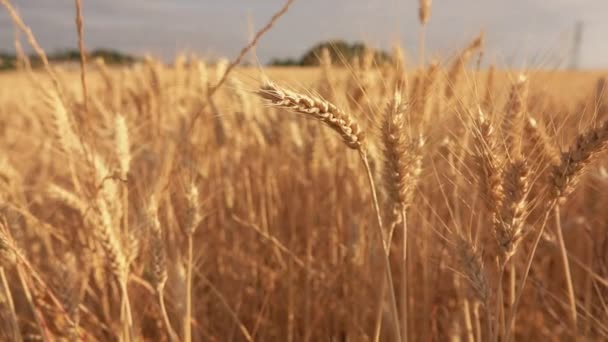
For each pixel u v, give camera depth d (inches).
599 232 32.2
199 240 40.1
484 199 19.8
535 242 19.0
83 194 27.6
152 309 32.9
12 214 26.5
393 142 19.9
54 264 25.2
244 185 45.6
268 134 42.2
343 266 34.2
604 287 29.7
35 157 54.7
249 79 18.8
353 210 37.3
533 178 19.3
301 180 42.2
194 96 48.6
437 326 33.6
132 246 23.9
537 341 32.6
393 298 19.9
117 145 27.0
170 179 30.1
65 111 27.9
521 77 22.5
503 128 21.7
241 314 37.1
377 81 27.9
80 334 26.2
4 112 68.9
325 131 35.1
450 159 23.0
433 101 26.6
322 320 36.6
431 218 31.1
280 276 38.0
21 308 33.3
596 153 18.3
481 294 20.2
